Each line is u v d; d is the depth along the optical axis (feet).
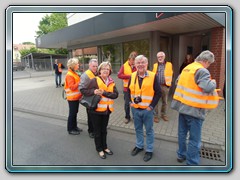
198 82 7.98
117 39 24.21
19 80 54.19
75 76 12.71
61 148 11.48
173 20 15.56
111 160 10.02
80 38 24.20
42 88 36.76
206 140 11.53
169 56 23.09
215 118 15.08
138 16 16.19
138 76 9.75
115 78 26.35
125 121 14.94
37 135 13.55
